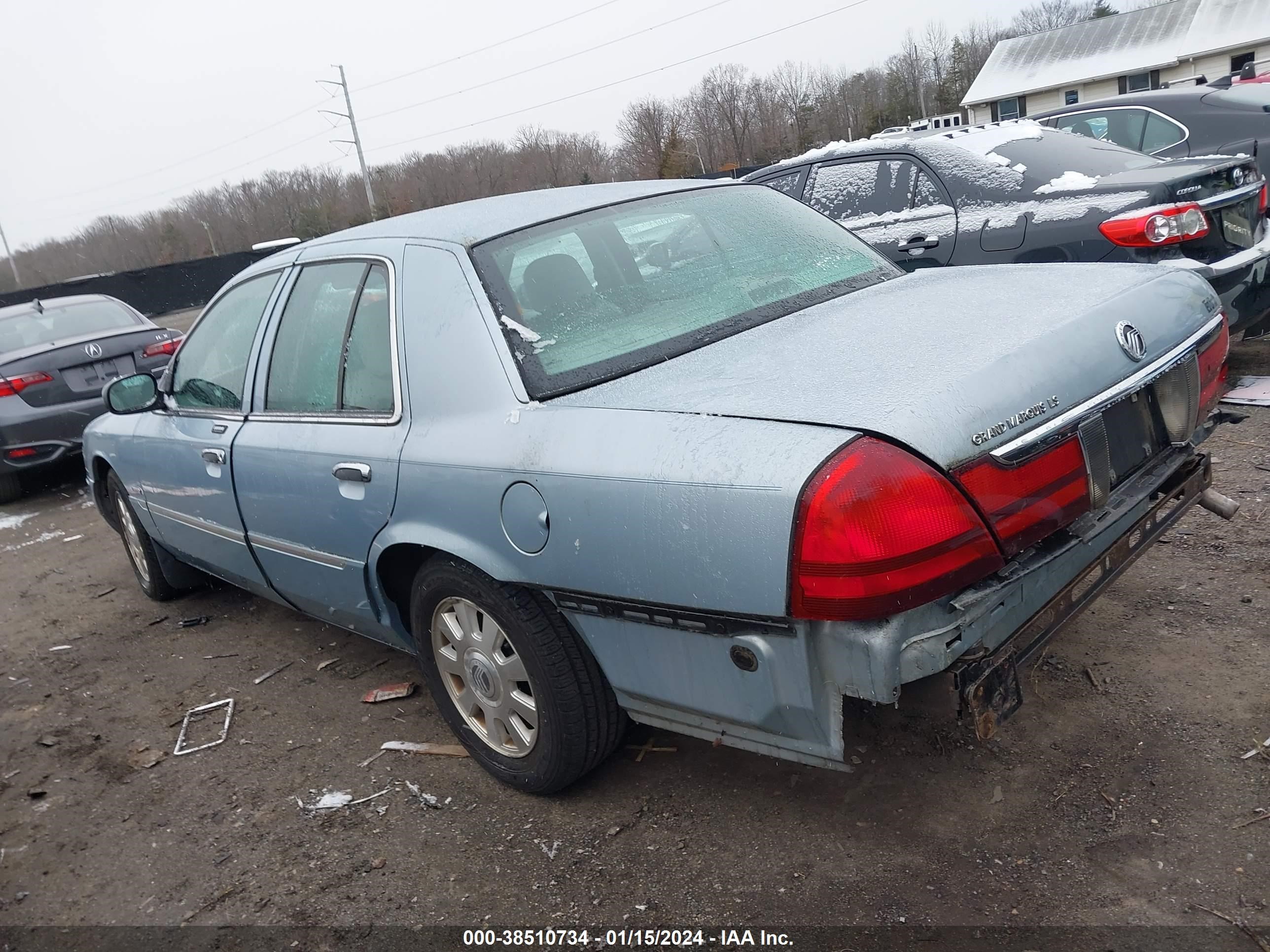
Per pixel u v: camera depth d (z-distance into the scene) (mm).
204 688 4059
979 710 1979
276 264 3650
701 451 2043
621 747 3018
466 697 2943
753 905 2285
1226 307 5172
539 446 2361
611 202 3107
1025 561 2062
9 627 5180
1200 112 7266
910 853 2359
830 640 1944
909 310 2582
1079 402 2164
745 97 71750
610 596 2268
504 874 2559
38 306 8875
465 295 2707
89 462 5141
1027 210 5277
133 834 3055
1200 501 2715
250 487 3457
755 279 2953
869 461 1846
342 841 2830
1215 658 2969
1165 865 2205
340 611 3371
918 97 77688
